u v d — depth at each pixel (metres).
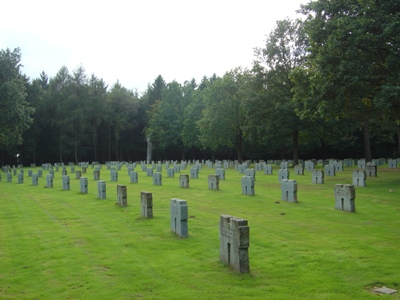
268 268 8.64
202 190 24.94
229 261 8.84
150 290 7.61
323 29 25.70
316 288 7.42
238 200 19.89
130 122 91.75
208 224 13.85
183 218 11.86
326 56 24.91
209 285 7.72
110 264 9.41
